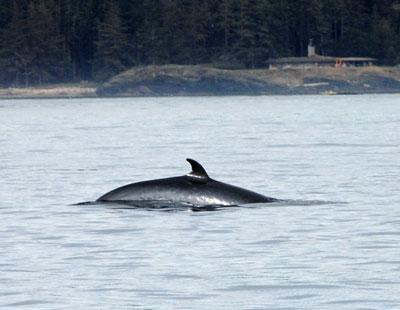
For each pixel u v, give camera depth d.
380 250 72.44
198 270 66.31
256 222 83.75
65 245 75.19
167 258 70.00
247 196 92.44
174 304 57.94
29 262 69.19
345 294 59.75
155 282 63.16
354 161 148.00
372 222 84.62
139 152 173.00
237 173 130.62
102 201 93.94
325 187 112.12
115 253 71.88
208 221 83.94
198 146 187.50
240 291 60.81
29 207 95.88
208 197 90.44
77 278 64.31
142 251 72.50
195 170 92.00
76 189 112.88
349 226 82.62
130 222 83.88
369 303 57.56
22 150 182.25
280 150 174.00
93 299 59.03
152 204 91.12
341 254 71.12
